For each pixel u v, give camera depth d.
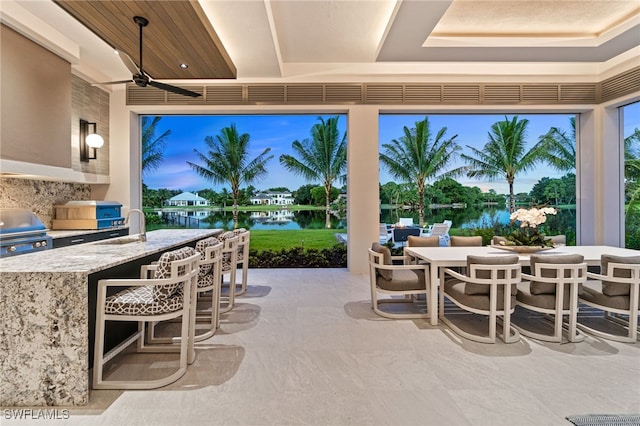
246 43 4.02
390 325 3.04
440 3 3.28
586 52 4.44
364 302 3.79
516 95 5.18
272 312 3.42
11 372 1.76
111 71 4.86
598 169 5.23
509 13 3.92
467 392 1.92
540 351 2.48
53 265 1.90
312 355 2.43
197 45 3.53
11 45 3.27
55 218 4.42
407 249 3.73
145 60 3.93
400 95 5.18
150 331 2.65
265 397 1.89
